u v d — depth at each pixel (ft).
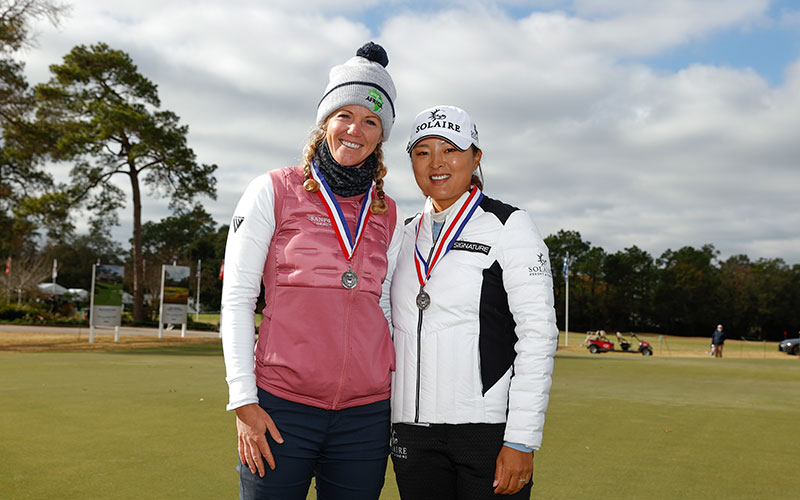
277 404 7.00
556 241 341.21
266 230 7.14
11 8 70.69
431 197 8.09
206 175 122.93
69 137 101.60
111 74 113.80
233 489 12.66
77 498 11.89
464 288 7.55
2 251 155.33
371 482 7.44
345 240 7.22
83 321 127.54
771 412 26.12
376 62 7.81
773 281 294.46
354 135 7.22
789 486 14.06
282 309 7.09
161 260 305.32
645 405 27.61
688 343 195.00
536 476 14.53
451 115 7.93
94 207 118.01
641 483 14.05
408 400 7.65
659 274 305.12
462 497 7.55
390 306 8.27
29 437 17.29
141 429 18.62
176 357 51.93
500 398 7.48
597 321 296.10
